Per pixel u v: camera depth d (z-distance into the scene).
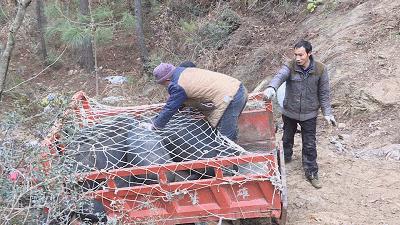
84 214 4.23
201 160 4.48
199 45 12.98
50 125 4.45
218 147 4.78
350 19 10.05
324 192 5.84
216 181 4.48
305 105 5.70
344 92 8.11
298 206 5.64
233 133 5.02
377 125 7.38
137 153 4.78
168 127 5.00
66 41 13.02
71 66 14.94
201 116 5.10
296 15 12.09
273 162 4.45
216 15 13.63
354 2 10.66
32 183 3.92
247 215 4.59
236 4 13.85
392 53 8.51
